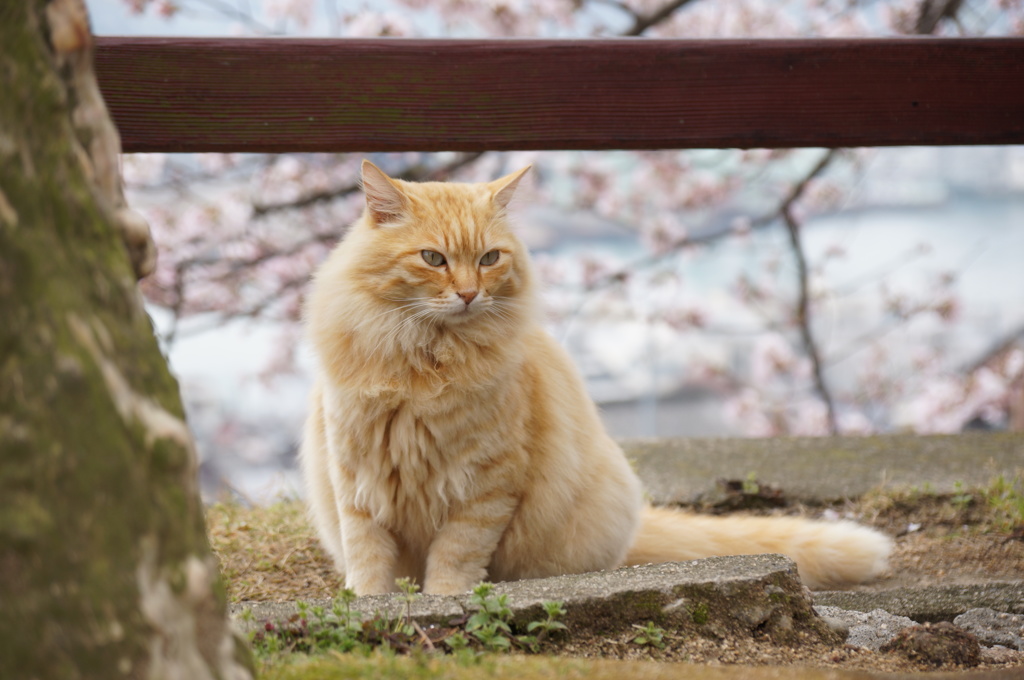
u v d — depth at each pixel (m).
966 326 12.61
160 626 1.51
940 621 3.28
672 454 5.75
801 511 4.94
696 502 5.01
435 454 3.36
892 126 4.18
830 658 2.64
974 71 4.17
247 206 8.65
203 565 1.63
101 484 1.47
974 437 5.98
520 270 3.75
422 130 3.99
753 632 2.73
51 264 1.50
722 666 2.30
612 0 8.73
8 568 1.40
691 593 2.71
